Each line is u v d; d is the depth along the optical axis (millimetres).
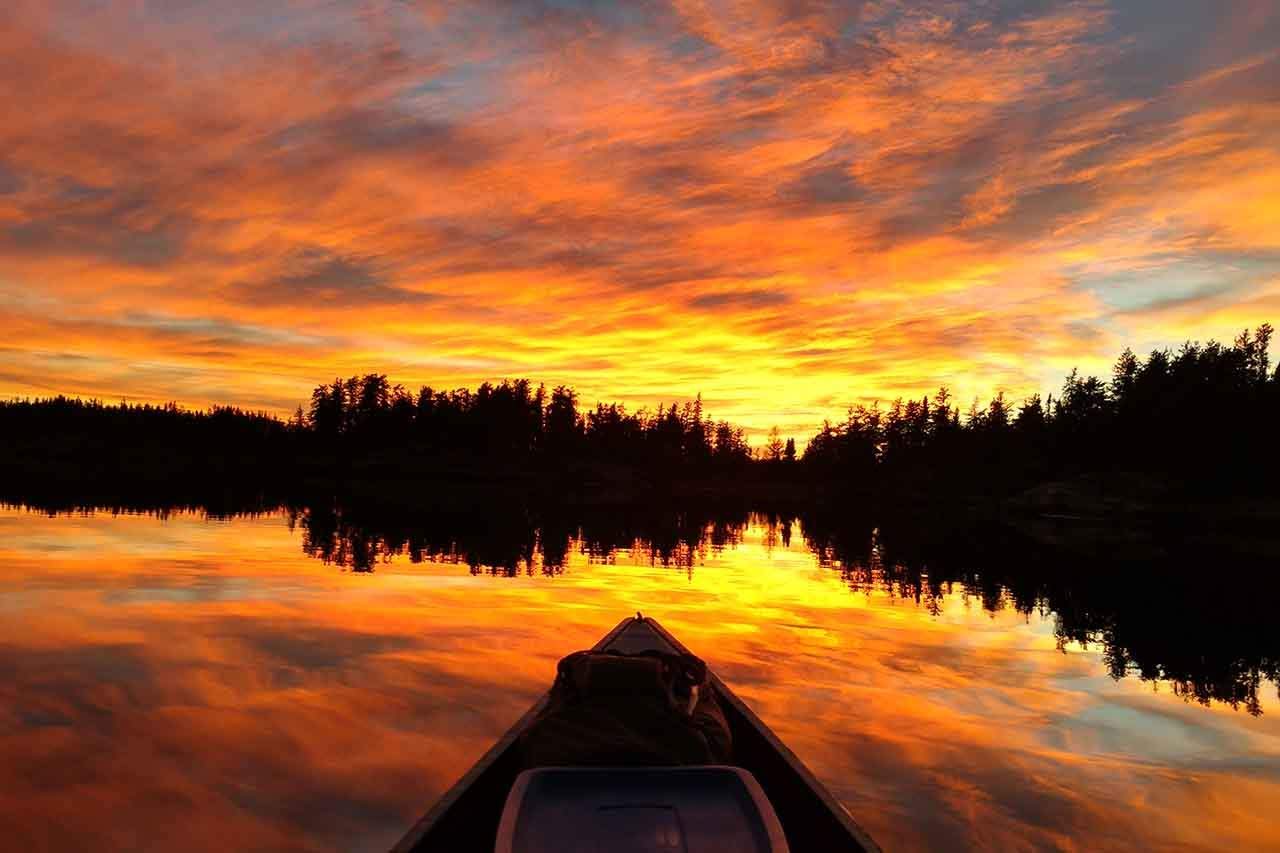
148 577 15969
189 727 7258
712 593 16922
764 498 100250
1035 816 5961
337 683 8805
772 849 3014
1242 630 14305
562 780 3498
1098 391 81250
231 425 119125
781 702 8758
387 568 18781
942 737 7707
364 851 5105
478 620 12703
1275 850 5535
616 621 13227
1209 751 7512
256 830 5352
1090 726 8234
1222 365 69688
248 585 15422
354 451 111875
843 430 110250
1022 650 12055
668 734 4199
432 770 6434
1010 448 86500
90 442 110688
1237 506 59125
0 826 5297
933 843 5504
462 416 113938
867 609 15391
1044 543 34875
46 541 21859
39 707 7688
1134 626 14445
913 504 82625
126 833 5262
